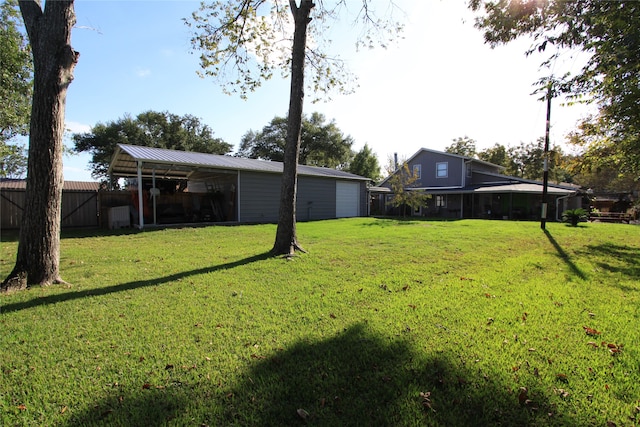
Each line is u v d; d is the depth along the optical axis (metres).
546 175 12.91
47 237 4.41
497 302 3.75
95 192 13.52
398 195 22.08
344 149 41.91
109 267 5.54
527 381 2.17
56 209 4.51
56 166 4.48
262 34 8.98
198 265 5.70
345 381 2.16
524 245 8.31
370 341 2.73
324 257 6.40
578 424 1.78
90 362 2.41
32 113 4.34
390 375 2.23
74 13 4.50
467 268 5.58
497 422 1.79
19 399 1.98
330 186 19.56
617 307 3.60
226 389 2.08
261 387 2.10
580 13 4.45
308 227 13.06
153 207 13.41
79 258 6.32
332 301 3.78
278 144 41.81
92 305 3.61
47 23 4.27
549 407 1.92
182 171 15.57
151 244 8.22
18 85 13.27
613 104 6.64
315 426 1.75
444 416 1.83
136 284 4.47
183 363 2.39
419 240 8.95
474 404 1.94
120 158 13.66
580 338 2.81
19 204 12.38
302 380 2.18
